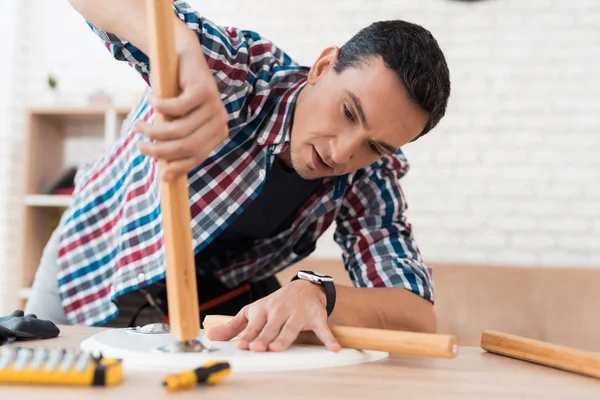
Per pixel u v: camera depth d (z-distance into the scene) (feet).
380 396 1.77
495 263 9.26
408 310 3.52
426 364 2.44
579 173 9.29
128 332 2.57
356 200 4.24
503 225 9.30
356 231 4.20
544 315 7.47
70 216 4.56
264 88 3.68
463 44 9.53
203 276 4.57
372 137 3.27
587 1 9.40
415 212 9.44
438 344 2.26
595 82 9.36
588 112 9.33
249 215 4.09
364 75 3.21
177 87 1.99
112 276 4.35
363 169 4.20
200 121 1.96
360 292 3.38
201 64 2.06
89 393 1.64
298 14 9.91
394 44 3.22
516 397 1.87
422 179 9.46
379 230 4.13
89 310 4.44
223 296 4.58
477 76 9.49
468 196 9.39
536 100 9.40
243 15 9.98
